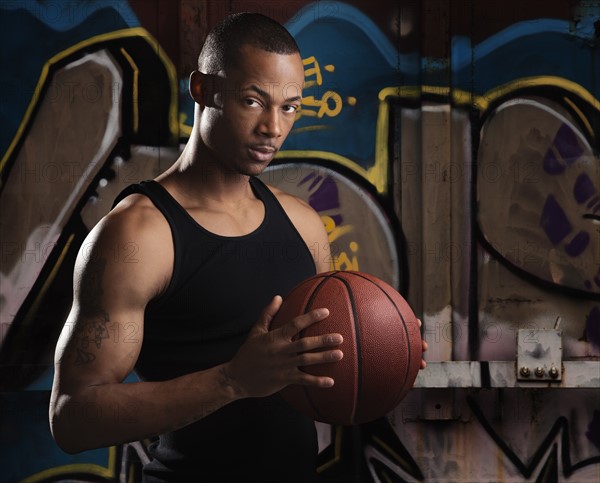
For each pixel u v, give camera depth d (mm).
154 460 1562
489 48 2662
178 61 2609
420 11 2650
